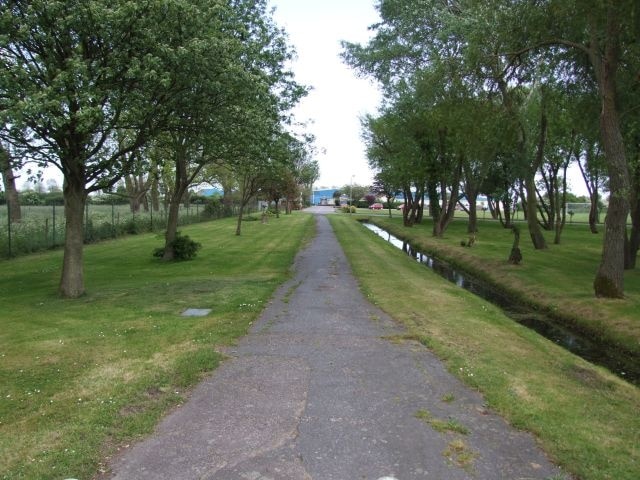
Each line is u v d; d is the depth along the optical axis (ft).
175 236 61.05
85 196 38.06
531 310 40.96
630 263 55.16
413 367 20.38
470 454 13.19
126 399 16.53
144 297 35.91
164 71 31.48
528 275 51.34
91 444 13.39
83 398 16.66
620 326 32.40
